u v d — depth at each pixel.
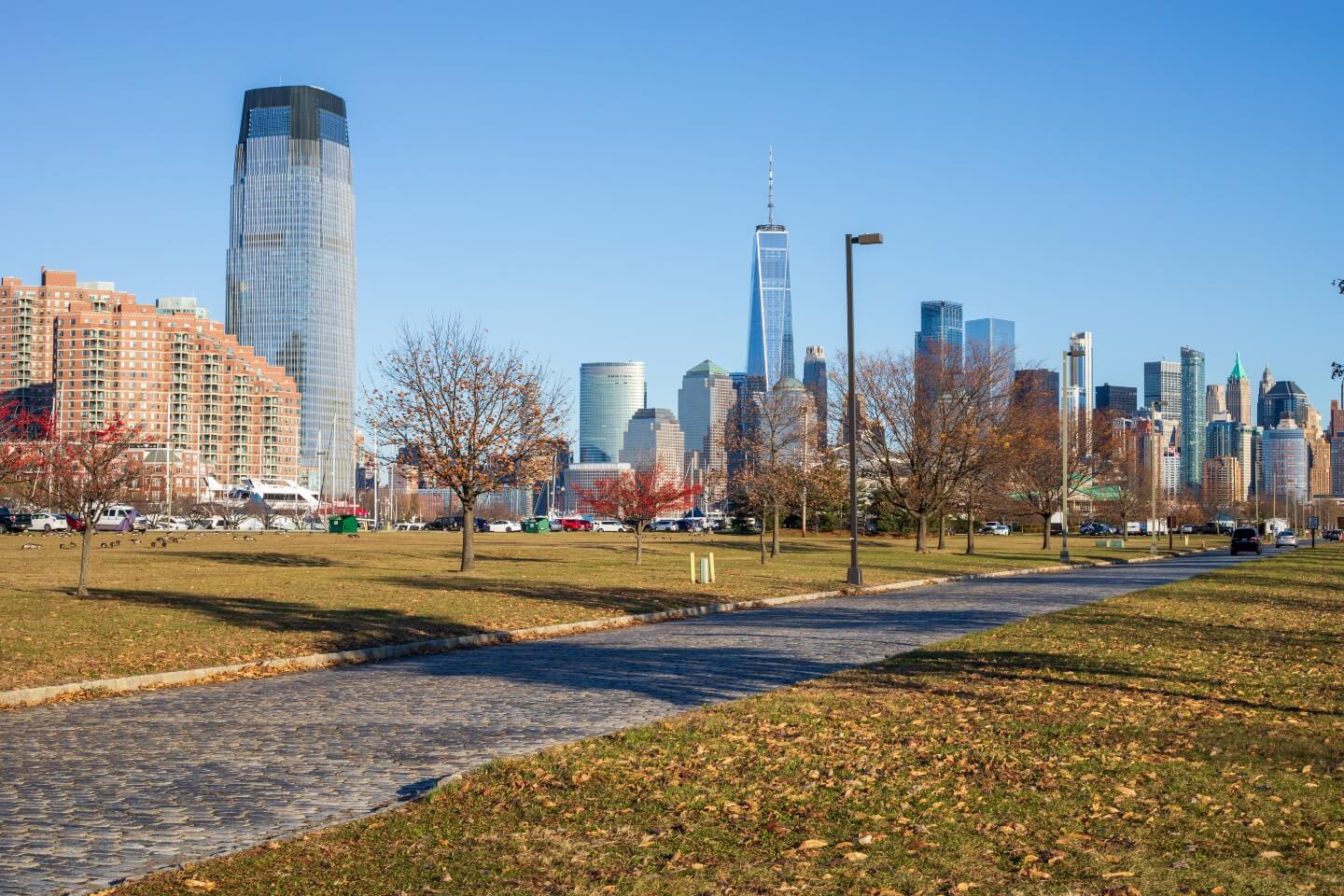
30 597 26.19
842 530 103.88
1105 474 88.25
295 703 14.24
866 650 19.56
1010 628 22.34
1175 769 9.71
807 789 9.14
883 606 30.34
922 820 8.20
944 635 22.12
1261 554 76.62
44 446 42.09
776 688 15.03
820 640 21.23
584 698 14.36
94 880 7.14
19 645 17.72
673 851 7.53
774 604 31.28
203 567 42.34
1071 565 56.47
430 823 8.21
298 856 7.49
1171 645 19.22
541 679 16.16
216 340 175.75
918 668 16.31
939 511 66.81
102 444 48.62
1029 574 49.22
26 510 96.06
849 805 8.62
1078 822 8.11
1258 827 7.95
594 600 28.88
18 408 54.44
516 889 6.81
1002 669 16.12
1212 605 28.55
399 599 27.47
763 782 9.38
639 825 8.14
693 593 31.94
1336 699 13.45
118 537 79.31
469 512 41.00
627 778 9.51
